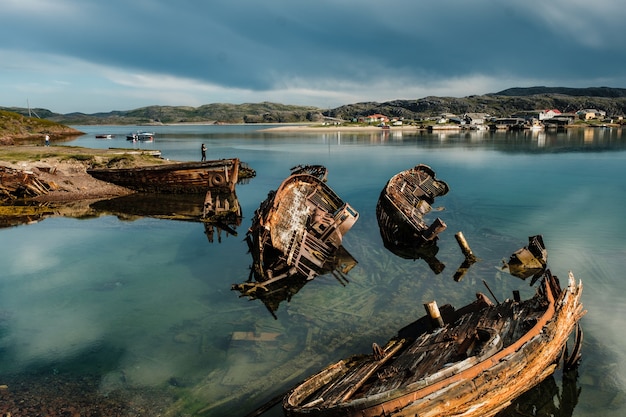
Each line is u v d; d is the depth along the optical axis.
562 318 10.51
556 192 36.28
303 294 16.94
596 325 13.50
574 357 11.11
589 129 155.88
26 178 33.62
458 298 16.27
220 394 10.79
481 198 34.66
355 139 117.62
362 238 24.84
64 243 23.70
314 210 23.89
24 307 15.94
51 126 132.88
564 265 18.94
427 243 22.75
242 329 14.20
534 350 9.45
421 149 81.00
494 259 20.36
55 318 15.09
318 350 12.73
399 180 31.27
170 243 23.94
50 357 12.55
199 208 33.31
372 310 15.35
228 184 37.03
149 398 10.64
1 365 12.07
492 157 64.75
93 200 35.09
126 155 45.28
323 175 34.19
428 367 9.25
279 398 10.35
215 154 72.44
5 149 48.97
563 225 25.62
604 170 48.88
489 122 187.62
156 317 15.16
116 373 11.75
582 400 10.19
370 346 12.91
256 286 17.06
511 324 10.39
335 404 8.15
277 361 12.21
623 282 16.81
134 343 13.38
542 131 146.88
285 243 19.36
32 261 20.81
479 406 8.50
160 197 36.69
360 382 9.17
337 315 15.02
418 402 7.82
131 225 27.67
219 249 22.91
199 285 18.09
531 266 18.92
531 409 10.01
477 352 8.95
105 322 14.80
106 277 18.94
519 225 26.03
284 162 62.75
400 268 19.69
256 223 20.42
